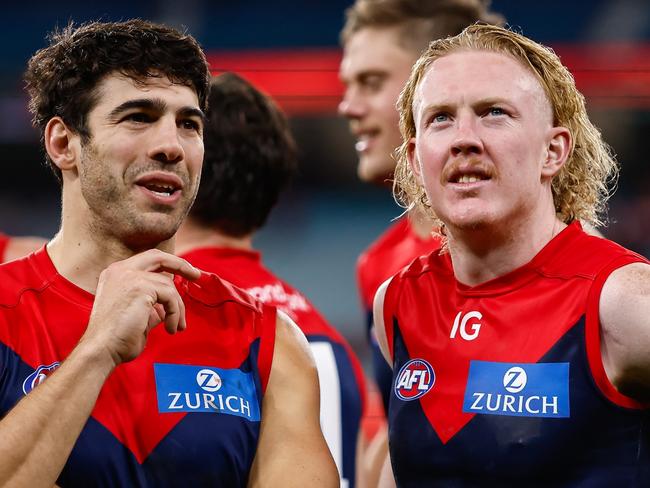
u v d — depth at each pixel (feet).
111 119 28.25
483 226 28.81
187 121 29.19
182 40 29.40
